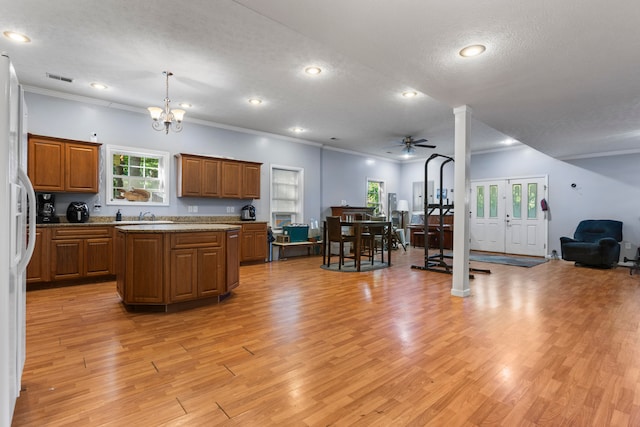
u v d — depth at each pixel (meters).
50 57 3.55
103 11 2.71
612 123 4.65
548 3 2.03
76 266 4.36
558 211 7.46
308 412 1.69
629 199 6.60
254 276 5.17
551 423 1.60
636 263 5.96
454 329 2.88
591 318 3.18
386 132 6.73
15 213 1.44
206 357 2.31
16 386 1.59
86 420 1.61
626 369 2.16
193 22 2.87
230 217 6.35
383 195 9.90
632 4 2.03
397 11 2.12
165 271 3.28
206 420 1.62
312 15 2.16
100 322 3.01
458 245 4.00
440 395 1.85
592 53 2.66
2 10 2.70
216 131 6.18
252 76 3.98
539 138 5.62
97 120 4.95
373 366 2.19
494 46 2.56
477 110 4.12
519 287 4.52
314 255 7.62
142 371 2.10
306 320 3.10
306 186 7.72
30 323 2.97
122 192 5.25
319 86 4.29
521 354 2.38
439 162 9.57
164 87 4.38
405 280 4.90
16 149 1.54
